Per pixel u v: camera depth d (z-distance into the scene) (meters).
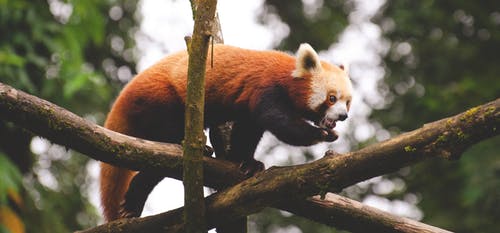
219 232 7.64
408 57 18.53
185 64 8.10
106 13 17.44
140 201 8.01
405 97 17.55
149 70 8.30
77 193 15.99
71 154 16.55
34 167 14.91
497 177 13.96
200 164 6.17
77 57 13.73
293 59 8.48
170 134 8.08
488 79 16.55
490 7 17.64
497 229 14.55
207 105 8.19
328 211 7.22
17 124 6.51
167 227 6.96
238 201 6.58
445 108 16.22
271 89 7.98
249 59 8.23
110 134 6.73
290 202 7.22
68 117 6.55
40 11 13.96
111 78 18.08
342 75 8.50
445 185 16.02
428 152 5.57
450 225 15.05
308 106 8.23
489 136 5.32
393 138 5.79
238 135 8.30
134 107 8.13
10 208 13.00
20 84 12.77
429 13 17.44
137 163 6.82
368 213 7.21
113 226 7.17
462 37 17.92
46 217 14.07
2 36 13.34
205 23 5.90
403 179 17.53
